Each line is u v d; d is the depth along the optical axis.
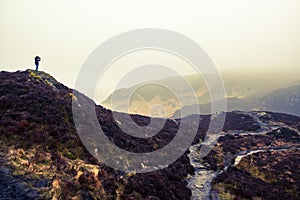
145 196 14.41
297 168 25.38
